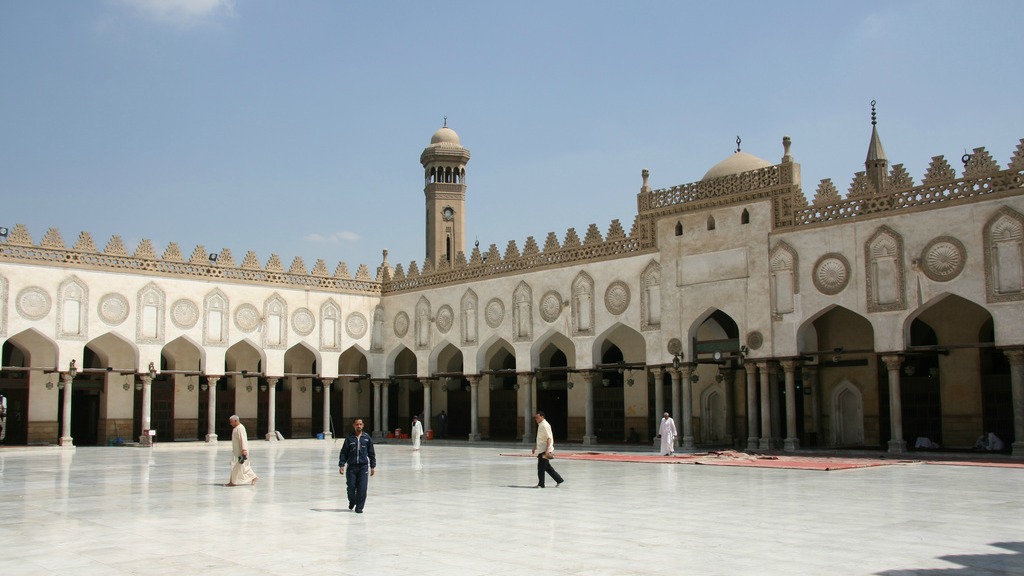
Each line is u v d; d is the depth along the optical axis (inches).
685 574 210.2
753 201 743.1
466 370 964.6
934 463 566.6
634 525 289.7
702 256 772.6
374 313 1069.8
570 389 954.1
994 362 700.7
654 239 812.0
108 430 928.9
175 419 979.3
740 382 841.5
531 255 912.3
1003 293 609.0
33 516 325.4
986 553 235.1
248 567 223.3
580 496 383.6
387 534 275.1
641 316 813.9
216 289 950.4
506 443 916.6
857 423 766.5
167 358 986.7
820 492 390.0
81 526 297.4
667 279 795.4
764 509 329.7
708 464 574.6
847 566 218.4
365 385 1131.9
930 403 732.0
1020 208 605.0
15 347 919.0
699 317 772.0
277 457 697.0
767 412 723.4
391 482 460.1
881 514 312.8
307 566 224.1
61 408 944.3
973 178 629.0
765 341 724.7
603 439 933.8
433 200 1482.5
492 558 232.7
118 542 262.7
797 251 714.2
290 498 383.6
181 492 412.5
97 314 874.8
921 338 740.0
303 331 1008.2
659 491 401.4
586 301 858.1
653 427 884.0
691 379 773.9
